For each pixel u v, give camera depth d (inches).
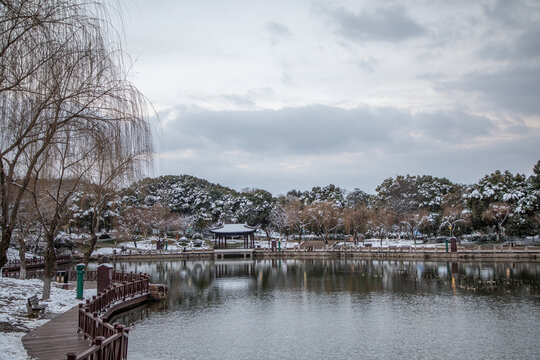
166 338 904.3
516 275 1817.2
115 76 622.8
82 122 599.5
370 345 855.7
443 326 991.6
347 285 1691.7
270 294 1510.8
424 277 1855.3
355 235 4025.6
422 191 4638.3
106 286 1199.6
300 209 4532.5
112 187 1074.1
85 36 567.2
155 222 4001.0
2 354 546.3
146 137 675.4
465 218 3501.5
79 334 717.3
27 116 546.9
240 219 5201.8
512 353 791.7
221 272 2348.7
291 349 831.7
